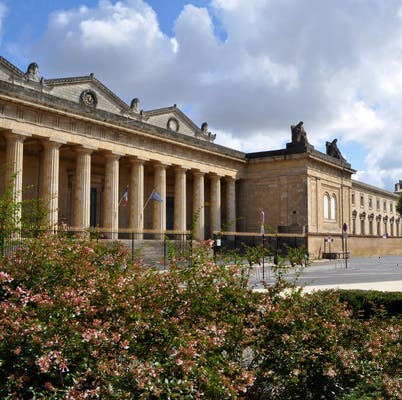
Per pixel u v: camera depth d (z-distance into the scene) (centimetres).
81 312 840
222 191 7438
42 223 1653
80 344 737
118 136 5053
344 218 7800
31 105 4106
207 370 760
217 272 1077
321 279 3800
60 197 5481
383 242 8925
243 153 7012
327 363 941
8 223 1349
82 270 1042
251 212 7100
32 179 5200
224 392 736
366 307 1775
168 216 6969
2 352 708
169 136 5616
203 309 994
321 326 1016
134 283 1004
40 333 728
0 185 4066
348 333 1109
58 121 4425
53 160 4353
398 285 3136
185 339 813
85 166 4694
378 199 12281
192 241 1267
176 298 995
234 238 6662
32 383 709
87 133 4706
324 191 7212
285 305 1045
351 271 4838
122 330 812
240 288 1071
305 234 6425
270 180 6994
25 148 5041
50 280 1009
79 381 683
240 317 970
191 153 6069
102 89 5528
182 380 725
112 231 4516
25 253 1080
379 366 997
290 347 951
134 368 711
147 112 6150
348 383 980
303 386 948
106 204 4981
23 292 863
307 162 6731
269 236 6391
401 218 13988
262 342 947
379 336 1115
